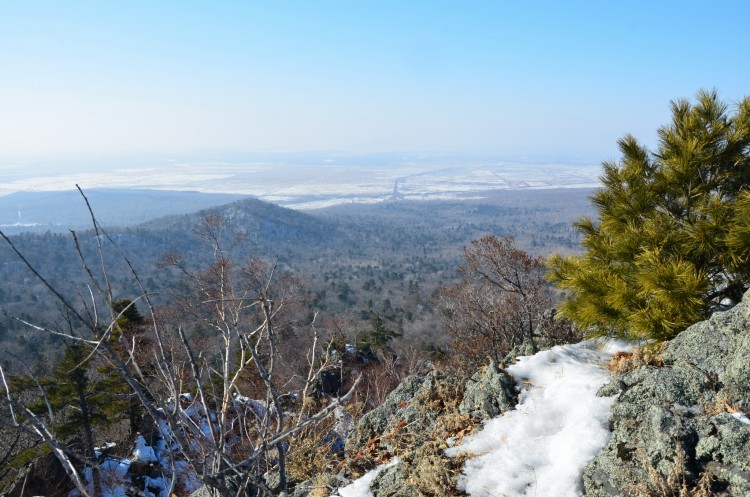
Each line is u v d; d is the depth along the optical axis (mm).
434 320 56406
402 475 4480
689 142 5262
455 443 4582
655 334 4930
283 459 2031
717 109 5465
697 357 4027
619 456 3602
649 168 5789
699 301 4707
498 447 4309
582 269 5805
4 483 11492
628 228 5531
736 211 4891
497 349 14719
